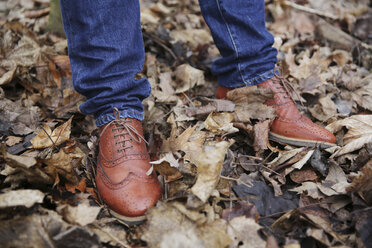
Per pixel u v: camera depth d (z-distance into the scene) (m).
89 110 1.38
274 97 1.60
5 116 1.63
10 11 2.68
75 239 1.07
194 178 1.32
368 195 1.27
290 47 2.46
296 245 1.11
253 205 1.25
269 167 1.47
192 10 3.03
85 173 1.43
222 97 1.80
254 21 1.56
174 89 2.01
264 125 1.55
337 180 1.38
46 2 2.88
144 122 1.70
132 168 1.28
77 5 1.21
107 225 1.21
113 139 1.33
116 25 1.28
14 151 1.45
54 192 1.27
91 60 1.29
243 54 1.59
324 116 1.77
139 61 1.41
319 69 2.12
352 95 1.91
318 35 2.65
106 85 1.31
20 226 1.06
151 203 1.22
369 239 1.14
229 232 1.14
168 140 1.48
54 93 1.85
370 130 1.53
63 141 1.49
